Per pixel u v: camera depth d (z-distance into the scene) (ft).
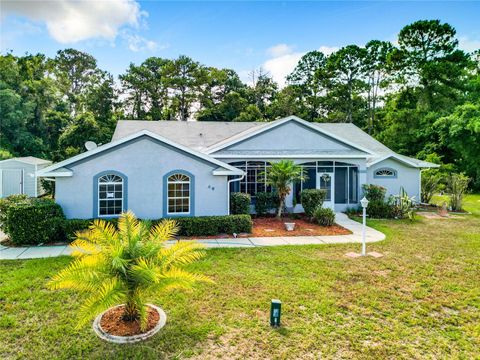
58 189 41.11
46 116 123.95
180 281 18.07
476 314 21.34
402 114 124.47
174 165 44.37
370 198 61.00
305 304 22.29
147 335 17.72
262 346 17.29
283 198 53.11
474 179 113.91
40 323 19.26
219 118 155.74
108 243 18.69
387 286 25.68
